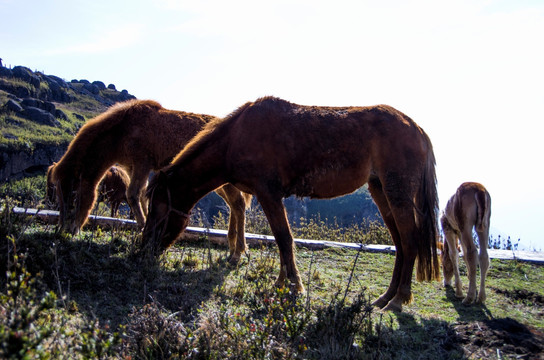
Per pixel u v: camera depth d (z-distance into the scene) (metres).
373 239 10.46
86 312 4.12
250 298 4.86
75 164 6.67
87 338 2.93
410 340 4.46
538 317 5.32
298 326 4.18
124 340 3.63
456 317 5.25
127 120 7.12
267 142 5.59
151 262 5.56
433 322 4.97
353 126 5.63
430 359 4.04
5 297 3.08
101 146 6.89
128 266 5.33
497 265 7.78
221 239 8.05
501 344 4.16
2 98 59.09
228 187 6.84
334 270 7.11
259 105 5.80
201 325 3.96
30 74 77.19
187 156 5.95
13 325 2.73
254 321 3.96
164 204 6.00
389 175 5.55
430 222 5.68
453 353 4.11
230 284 5.64
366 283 6.53
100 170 6.93
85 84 101.94
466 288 6.51
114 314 4.28
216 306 4.82
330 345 4.11
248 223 10.82
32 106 60.00
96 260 5.33
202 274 5.77
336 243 8.54
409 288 5.43
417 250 5.61
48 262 4.86
